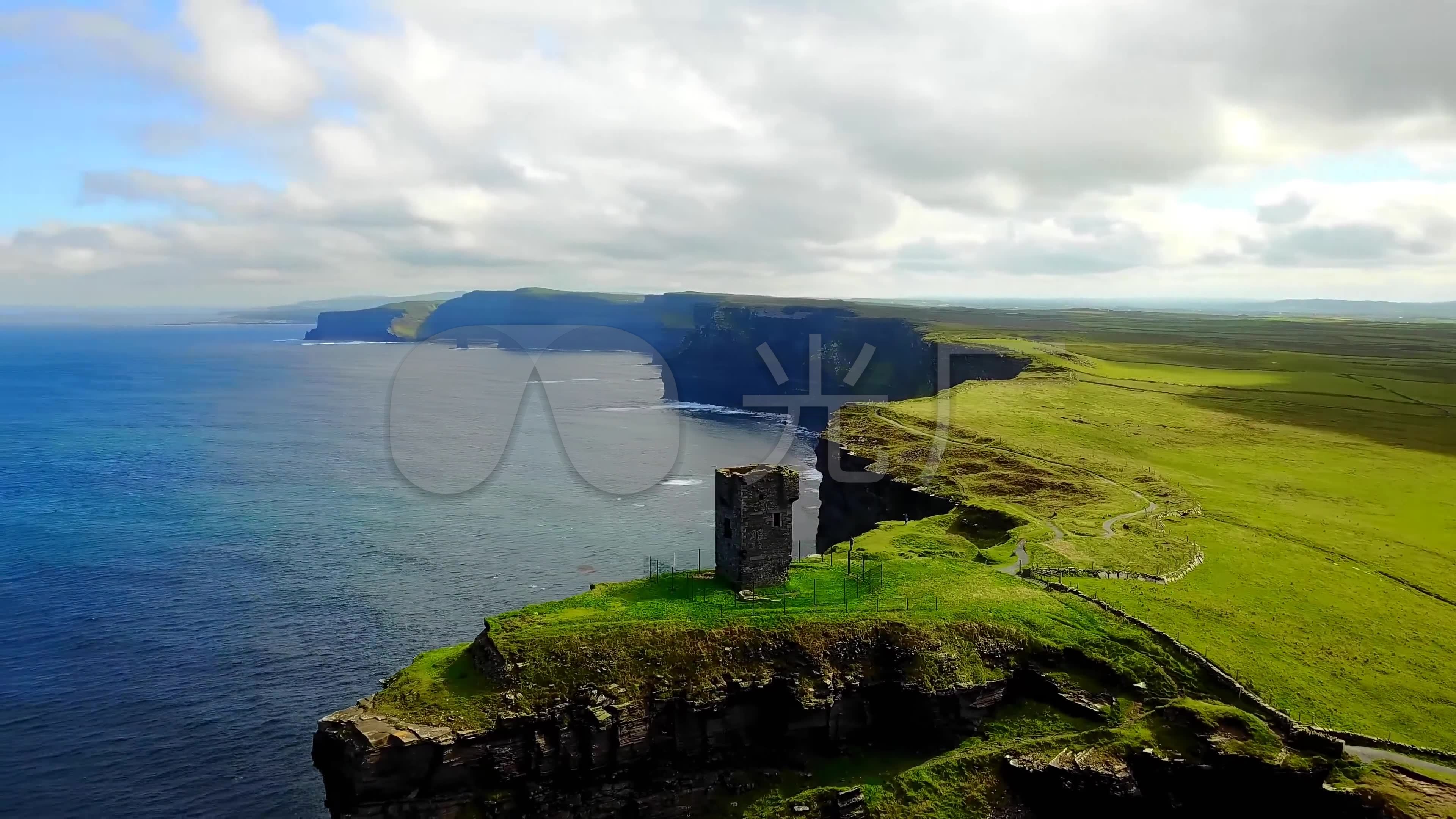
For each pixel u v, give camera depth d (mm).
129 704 80250
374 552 119312
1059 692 61594
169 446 194625
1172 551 82562
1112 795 54688
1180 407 157375
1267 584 76438
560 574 110750
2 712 78688
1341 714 56219
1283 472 116188
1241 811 53875
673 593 66812
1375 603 72938
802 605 65312
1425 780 49656
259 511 139625
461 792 52594
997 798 56281
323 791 69625
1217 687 59688
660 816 56812
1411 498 104875
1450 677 61188
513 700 54312
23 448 194375
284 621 97188
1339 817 50062
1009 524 93312
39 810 66438
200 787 69438
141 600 103062
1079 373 191125
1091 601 70062
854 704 61469
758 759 59812
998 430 136375
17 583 108250
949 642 62875
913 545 87375
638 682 56969
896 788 56906
